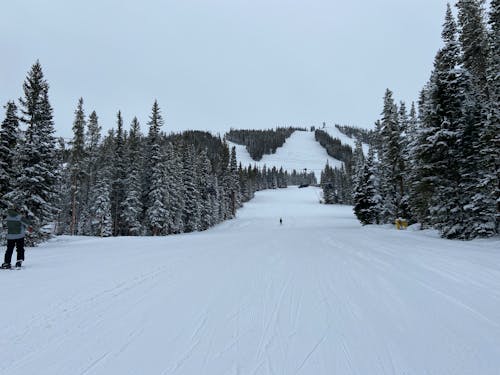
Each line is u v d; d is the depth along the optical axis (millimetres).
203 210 51500
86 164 42094
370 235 17344
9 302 5027
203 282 6367
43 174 19938
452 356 3303
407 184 24172
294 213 75688
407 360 3221
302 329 4020
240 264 8273
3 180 19453
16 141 20219
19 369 3035
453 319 4320
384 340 3689
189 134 155875
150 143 38031
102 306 4887
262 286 6043
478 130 15734
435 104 17625
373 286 5945
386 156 33031
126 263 8477
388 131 32875
